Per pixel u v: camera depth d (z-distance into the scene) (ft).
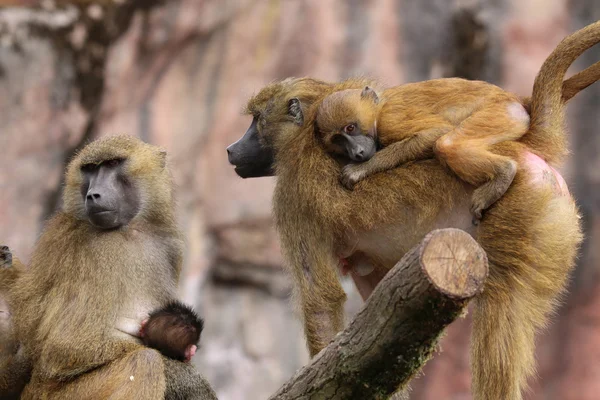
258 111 35.19
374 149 31.01
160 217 36.45
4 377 33.86
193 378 34.37
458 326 73.36
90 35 74.64
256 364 74.08
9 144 72.23
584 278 71.51
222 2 73.87
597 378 70.90
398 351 25.40
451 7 74.18
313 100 34.45
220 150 72.54
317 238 31.42
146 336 34.14
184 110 72.95
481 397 29.17
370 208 30.53
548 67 30.09
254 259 73.31
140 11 74.79
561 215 29.27
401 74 72.95
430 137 30.04
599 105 72.43
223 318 74.38
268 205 72.54
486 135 29.55
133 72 74.28
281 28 73.51
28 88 73.31
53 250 34.45
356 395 26.35
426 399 72.90
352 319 26.12
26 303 34.14
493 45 73.41
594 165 71.92
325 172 31.35
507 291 29.22
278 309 74.95
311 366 26.78
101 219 34.32
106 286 33.81
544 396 71.51
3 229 70.64
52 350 33.06
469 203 29.81
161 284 35.76
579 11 73.46
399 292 24.50
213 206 72.54
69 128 73.51
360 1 73.92
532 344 29.55
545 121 29.89
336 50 72.79
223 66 73.46
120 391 31.89
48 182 72.28
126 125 72.84
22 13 74.13
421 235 30.48
